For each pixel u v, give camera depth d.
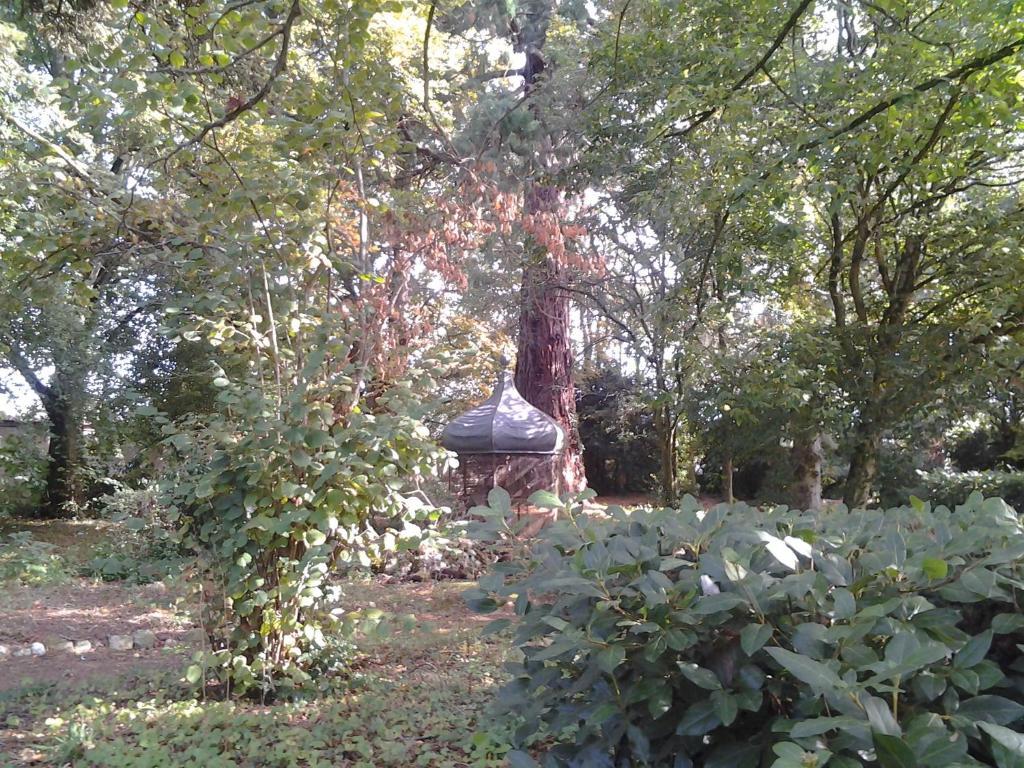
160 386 17.02
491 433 11.03
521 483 11.14
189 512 5.56
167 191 6.38
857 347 11.68
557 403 15.68
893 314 11.79
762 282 11.67
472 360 12.47
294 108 6.40
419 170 12.20
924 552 2.27
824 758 1.62
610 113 11.22
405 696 5.59
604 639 2.24
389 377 6.74
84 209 5.85
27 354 14.85
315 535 5.20
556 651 2.19
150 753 4.15
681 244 11.68
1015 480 13.29
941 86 8.41
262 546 5.45
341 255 6.82
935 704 1.95
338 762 4.25
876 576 2.23
